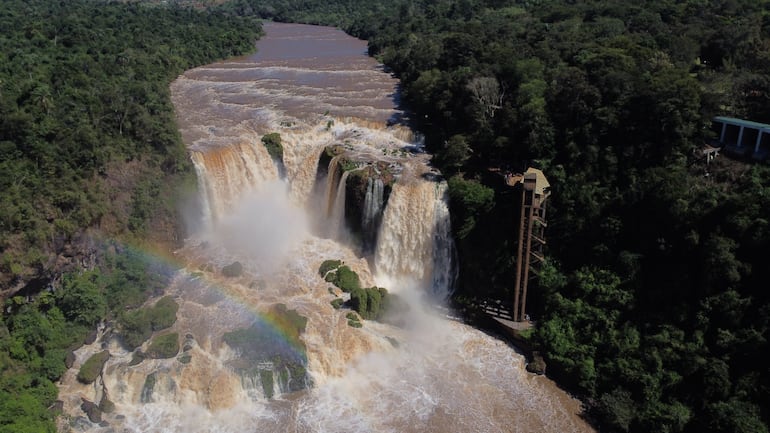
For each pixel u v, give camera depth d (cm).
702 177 5481
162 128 6844
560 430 4759
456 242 6269
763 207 4772
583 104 5925
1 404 4344
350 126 8294
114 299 5572
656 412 4647
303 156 7669
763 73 6500
